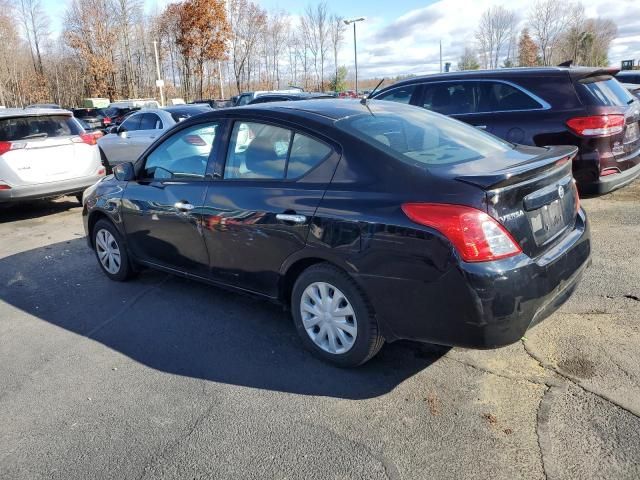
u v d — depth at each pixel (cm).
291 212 325
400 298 284
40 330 414
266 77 4922
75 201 976
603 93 587
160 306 444
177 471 249
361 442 261
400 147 315
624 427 256
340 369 328
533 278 268
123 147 1130
